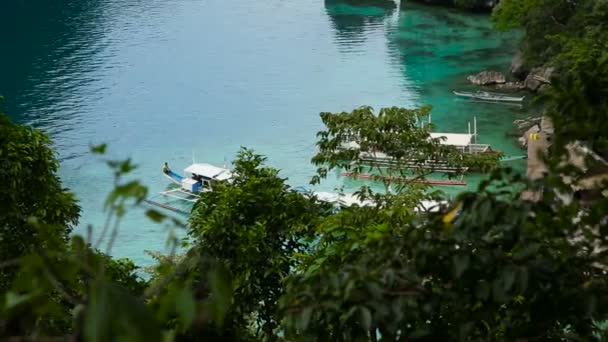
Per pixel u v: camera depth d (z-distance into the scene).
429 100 64.38
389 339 5.84
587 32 44.91
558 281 5.81
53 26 84.12
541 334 6.15
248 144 57.81
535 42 61.44
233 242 19.19
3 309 3.27
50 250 3.95
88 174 51.69
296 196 20.59
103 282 2.61
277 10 93.50
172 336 2.96
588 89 6.56
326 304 5.78
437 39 80.06
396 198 20.00
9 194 17.95
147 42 80.94
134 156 55.56
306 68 74.00
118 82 69.94
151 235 42.59
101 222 44.47
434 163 22.48
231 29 86.31
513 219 5.78
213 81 70.88
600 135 6.41
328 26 86.75
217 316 3.18
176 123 61.59
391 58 75.44
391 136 21.52
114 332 2.50
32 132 19.16
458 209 6.12
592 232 6.42
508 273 5.64
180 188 49.91
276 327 18.81
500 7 62.69
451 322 6.05
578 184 6.52
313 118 62.38
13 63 73.31
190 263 4.63
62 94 66.88
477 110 61.38
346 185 48.66
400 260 6.08
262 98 66.75
